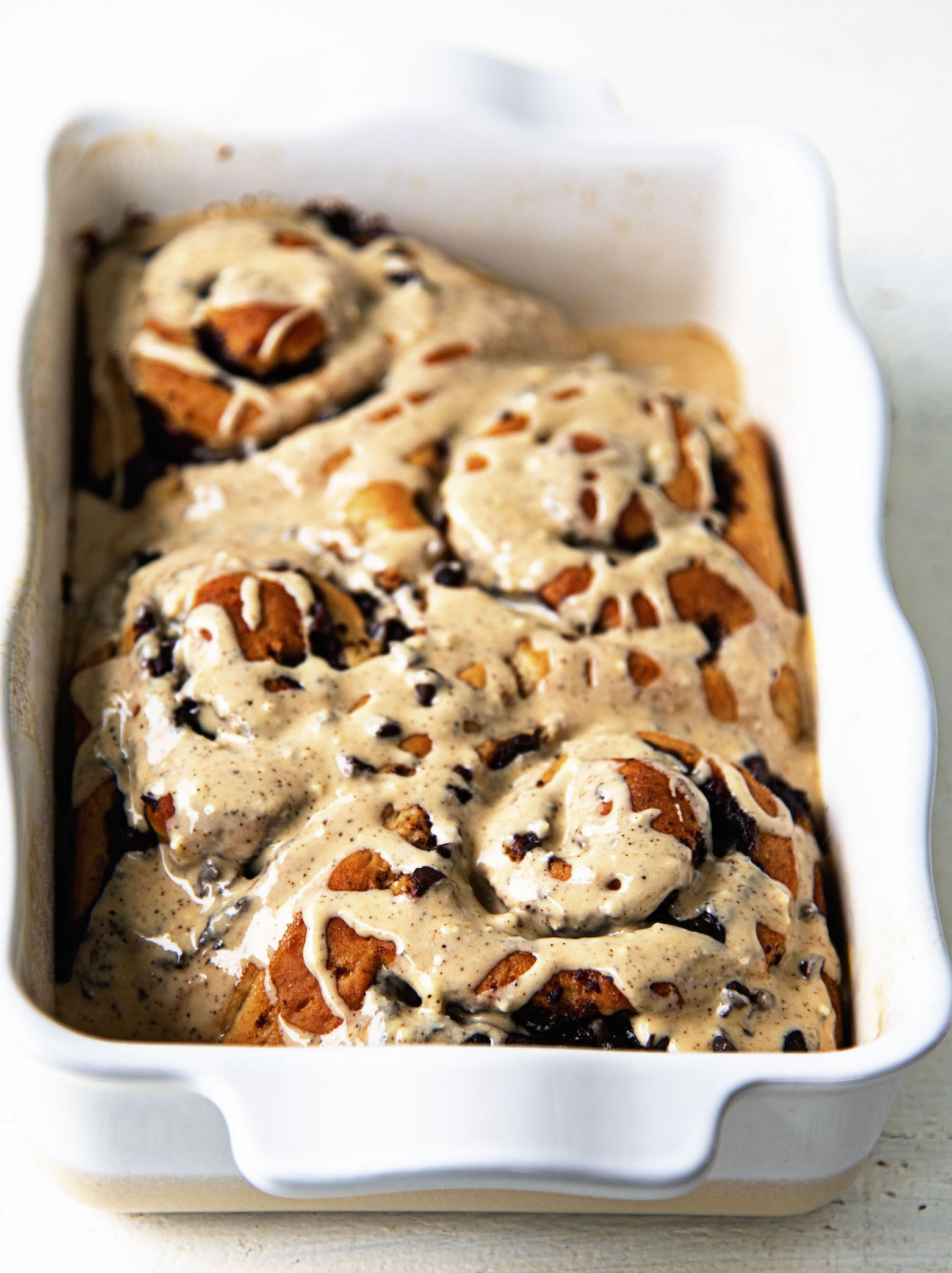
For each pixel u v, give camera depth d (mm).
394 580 746
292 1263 675
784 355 825
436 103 829
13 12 1025
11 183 955
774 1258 684
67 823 701
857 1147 642
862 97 1025
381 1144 588
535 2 1053
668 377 876
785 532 814
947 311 935
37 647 698
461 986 646
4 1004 600
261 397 788
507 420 792
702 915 667
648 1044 648
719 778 696
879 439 751
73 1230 679
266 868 674
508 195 850
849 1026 683
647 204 847
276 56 1016
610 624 740
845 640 735
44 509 732
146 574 749
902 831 667
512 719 714
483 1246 682
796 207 817
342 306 808
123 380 798
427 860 665
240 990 663
